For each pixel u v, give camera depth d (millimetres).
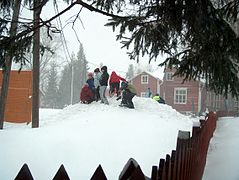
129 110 15047
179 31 4496
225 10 4457
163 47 5363
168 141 9586
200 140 5484
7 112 14445
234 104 31328
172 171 2967
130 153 8062
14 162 7078
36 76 12266
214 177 5883
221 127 12555
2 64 5211
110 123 12344
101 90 15898
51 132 10391
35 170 6641
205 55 4617
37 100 12305
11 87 14477
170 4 4062
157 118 13992
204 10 3979
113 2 5258
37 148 8211
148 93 27578
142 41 5379
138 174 2125
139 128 11672
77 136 9820
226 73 4695
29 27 5195
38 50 8828
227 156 7102
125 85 15516
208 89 5699
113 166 6973
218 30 4152
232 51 4395
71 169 6750
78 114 14664
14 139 9086
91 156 7727
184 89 45156
